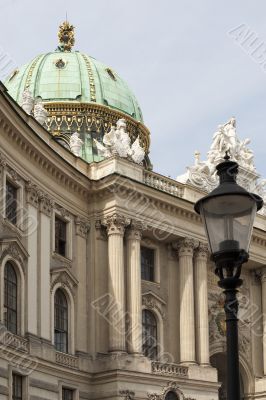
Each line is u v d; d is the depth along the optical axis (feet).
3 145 133.49
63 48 238.48
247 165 203.21
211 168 192.34
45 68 222.69
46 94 214.90
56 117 210.79
